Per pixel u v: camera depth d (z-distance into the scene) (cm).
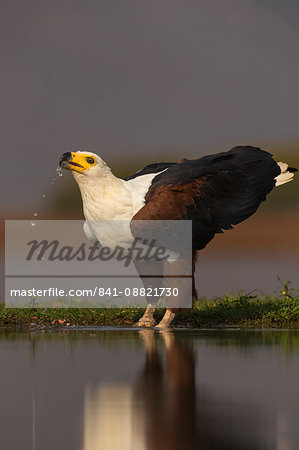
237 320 1466
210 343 1188
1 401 776
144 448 616
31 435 653
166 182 1426
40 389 832
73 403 762
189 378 891
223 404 753
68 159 1379
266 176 1541
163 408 738
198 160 1501
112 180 1400
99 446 622
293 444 622
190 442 629
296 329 1380
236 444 622
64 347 1151
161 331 1354
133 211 1405
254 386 843
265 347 1138
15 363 1004
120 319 1491
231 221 1478
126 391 819
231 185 1496
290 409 731
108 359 1034
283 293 1536
